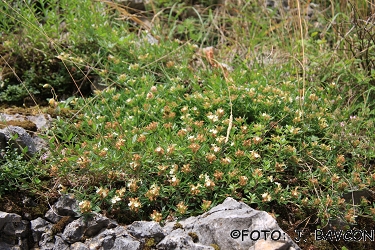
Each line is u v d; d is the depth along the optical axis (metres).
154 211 0.87
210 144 0.96
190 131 0.98
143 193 0.89
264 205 0.91
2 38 1.26
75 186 0.92
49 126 1.06
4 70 1.22
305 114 1.03
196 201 0.90
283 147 0.95
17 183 0.91
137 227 0.84
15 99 1.18
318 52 1.26
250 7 1.50
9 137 0.96
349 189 0.95
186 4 1.52
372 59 1.21
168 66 1.17
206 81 1.15
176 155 0.92
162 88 1.09
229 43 1.43
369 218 0.96
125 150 0.90
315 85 1.17
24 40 1.26
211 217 0.84
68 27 1.29
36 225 0.89
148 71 1.19
